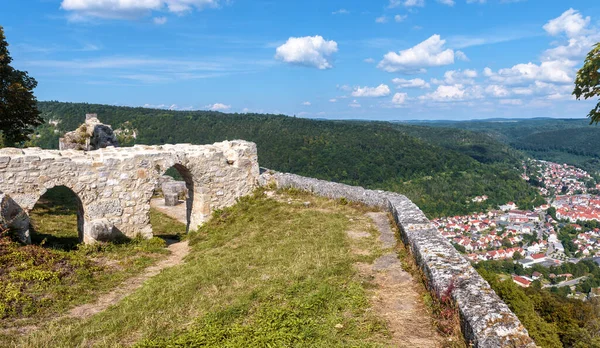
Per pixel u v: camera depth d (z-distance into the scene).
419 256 6.73
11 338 5.59
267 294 6.33
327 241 9.30
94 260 9.84
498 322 4.07
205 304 6.30
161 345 4.96
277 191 14.88
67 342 5.38
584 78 6.07
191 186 14.41
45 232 12.48
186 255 10.71
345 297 6.02
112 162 11.80
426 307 5.54
